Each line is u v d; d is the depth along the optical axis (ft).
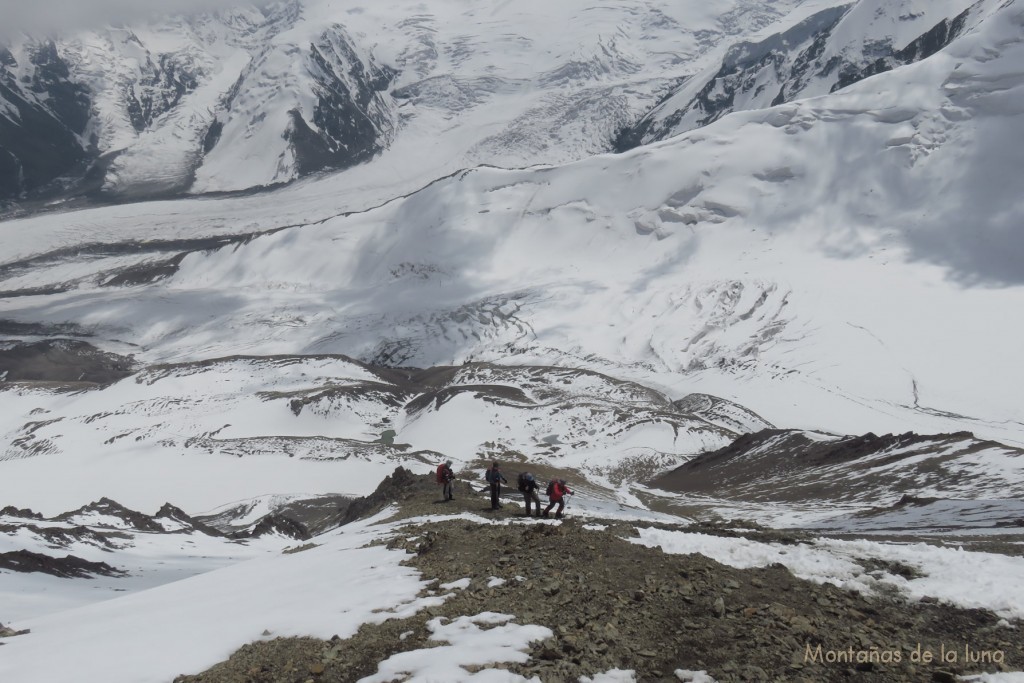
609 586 55.57
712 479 312.09
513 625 49.55
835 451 295.69
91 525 232.53
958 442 245.04
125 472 381.40
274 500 320.50
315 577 70.69
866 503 204.44
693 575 57.06
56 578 141.79
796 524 185.98
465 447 407.44
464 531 77.10
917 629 49.73
